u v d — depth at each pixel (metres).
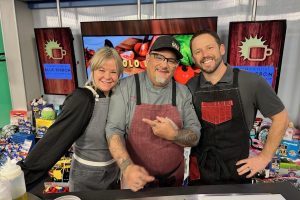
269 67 1.87
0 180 0.65
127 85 1.11
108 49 1.07
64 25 2.51
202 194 0.81
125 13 2.33
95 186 1.16
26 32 2.51
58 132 0.95
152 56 1.05
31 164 0.90
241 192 0.82
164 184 1.13
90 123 1.05
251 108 1.19
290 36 1.98
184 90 1.14
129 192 0.83
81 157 1.13
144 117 1.09
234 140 1.19
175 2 2.18
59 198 0.73
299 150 1.88
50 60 2.44
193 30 1.92
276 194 0.80
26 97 2.60
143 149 1.11
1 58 2.61
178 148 1.14
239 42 1.87
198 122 1.14
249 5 2.00
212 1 2.09
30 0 2.43
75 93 1.02
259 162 1.09
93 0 2.33
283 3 1.93
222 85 1.17
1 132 2.52
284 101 2.12
